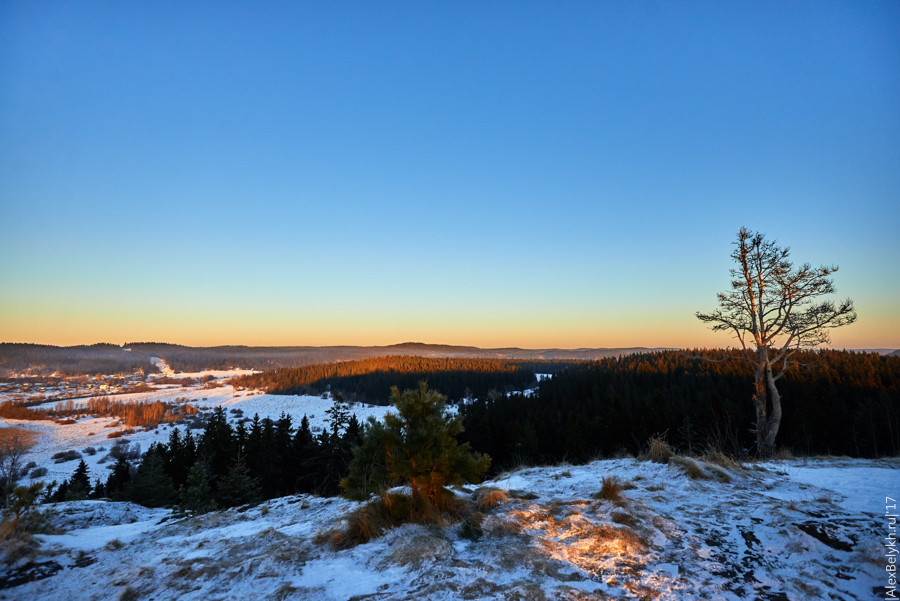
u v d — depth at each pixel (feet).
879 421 109.19
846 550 12.00
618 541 12.91
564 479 23.90
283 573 11.71
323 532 15.43
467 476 16.92
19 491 17.33
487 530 14.44
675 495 18.81
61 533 18.66
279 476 117.39
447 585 10.26
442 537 13.69
